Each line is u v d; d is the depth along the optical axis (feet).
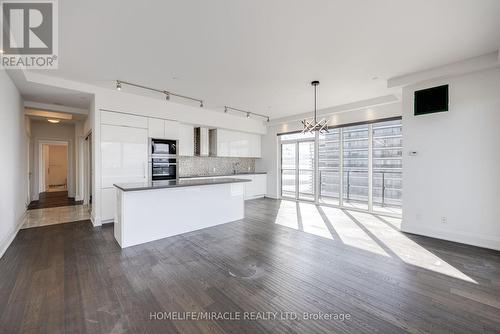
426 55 10.13
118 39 8.79
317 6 6.97
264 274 8.24
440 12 7.25
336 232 13.10
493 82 10.32
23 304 6.42
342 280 7.84
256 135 26.25
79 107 17.33
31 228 13.80
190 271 8.43
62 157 36.17
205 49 9.61
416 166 12.44
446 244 11.06
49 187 34.22
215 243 11.34
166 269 8.58
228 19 7.61
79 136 22.86
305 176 23.48
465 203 11.05
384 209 18.11
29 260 9.30
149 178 16.30
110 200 14.69
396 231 13.21
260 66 11.20
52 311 6.14
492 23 7.81
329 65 11.13
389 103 16.16
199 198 13.62
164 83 13.47
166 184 11.98
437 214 11.85
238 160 25.95
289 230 13.51
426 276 8.09
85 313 6.08
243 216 16.19
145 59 10.47
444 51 9.78
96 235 12.48
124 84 13.66
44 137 24.00
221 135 22.50
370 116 17.72
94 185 14.24
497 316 6.00
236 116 22.90
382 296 6.91
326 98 16.48
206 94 15.60
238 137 24.17
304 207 20.44
